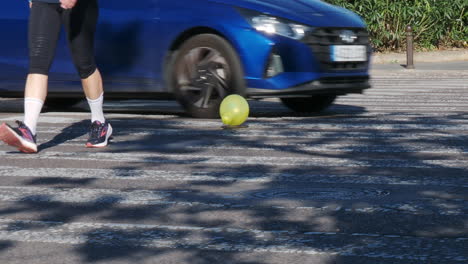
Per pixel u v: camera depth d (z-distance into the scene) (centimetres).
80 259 645
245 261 632
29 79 1162
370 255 642
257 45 1504
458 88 2406
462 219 752
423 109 1772
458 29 3872
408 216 766
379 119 1566
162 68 1577
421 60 3659
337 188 901
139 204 831
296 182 938
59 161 1101
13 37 1702
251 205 820
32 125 1160
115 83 1622
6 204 837
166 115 1677
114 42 1603
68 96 1689
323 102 1698
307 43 1518
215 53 1534
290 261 630
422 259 630
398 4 3747
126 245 681
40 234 718
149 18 1580
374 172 998
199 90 1560
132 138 1319
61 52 1662
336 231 716
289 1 1578
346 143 1241
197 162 1084
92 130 1223
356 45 1595
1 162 1094
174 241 690
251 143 1250
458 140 1262
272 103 1961
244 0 1549
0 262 638
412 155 1123
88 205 830
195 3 1559
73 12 1166
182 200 847
